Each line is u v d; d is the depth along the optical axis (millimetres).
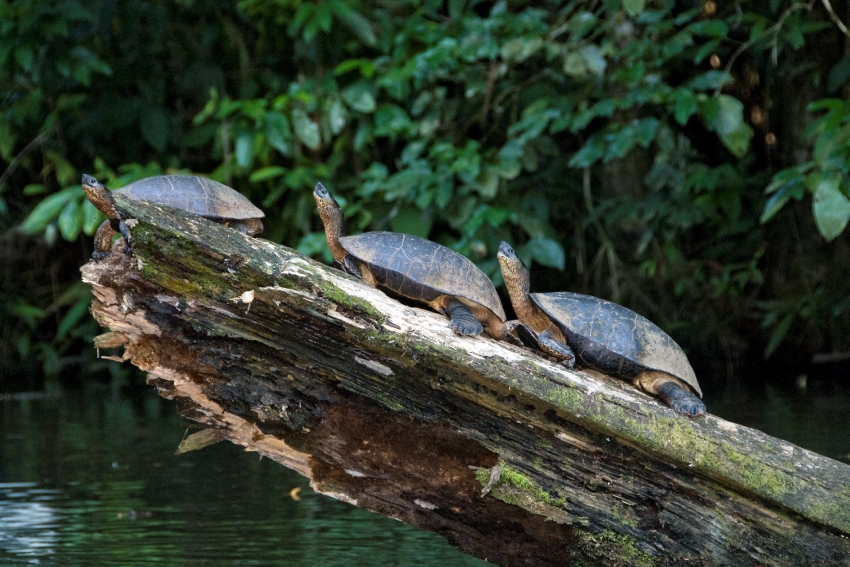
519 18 12969
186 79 15859
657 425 4949
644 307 15523
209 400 5172
